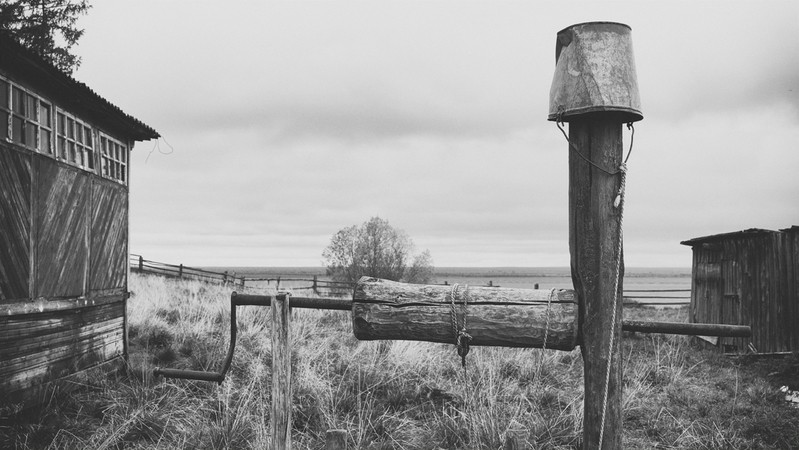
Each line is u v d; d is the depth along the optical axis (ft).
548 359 28.04
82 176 23.34
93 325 24.08
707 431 20.48
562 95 10.60
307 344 30.22
